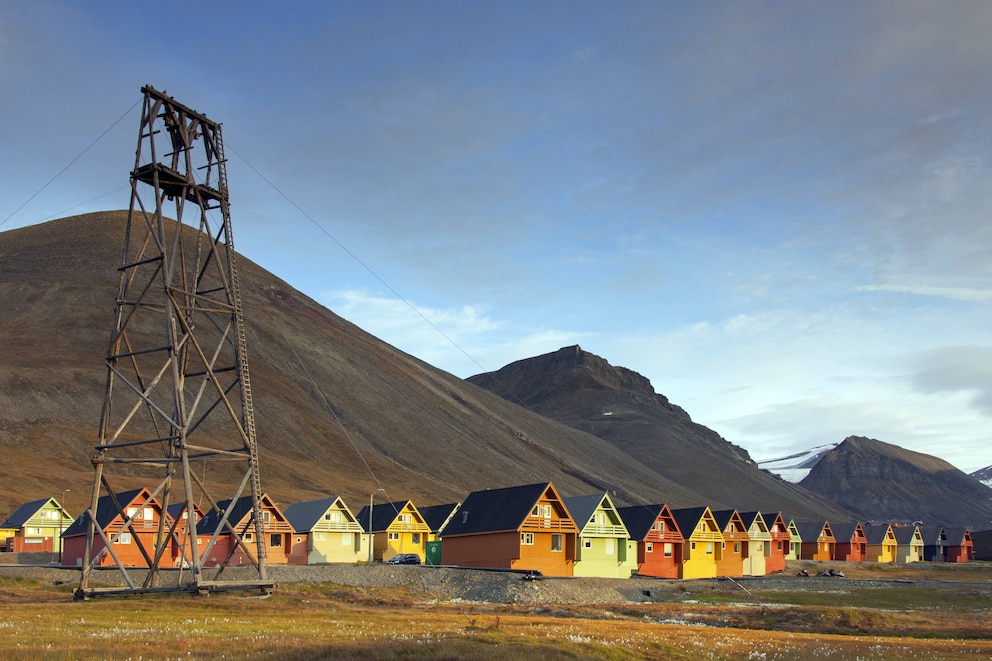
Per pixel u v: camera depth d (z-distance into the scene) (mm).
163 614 48469
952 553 173000
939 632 55031
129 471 184375
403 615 53188
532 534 87188
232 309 67250
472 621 48469
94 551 93500
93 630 39531
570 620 53062
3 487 151750
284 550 104875
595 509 92562
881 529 159500
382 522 115062
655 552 100875
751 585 86375
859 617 58438
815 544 148125
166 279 63125
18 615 45844
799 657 40188
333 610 55594
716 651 41219
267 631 40969
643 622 55875
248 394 65688
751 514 117750
